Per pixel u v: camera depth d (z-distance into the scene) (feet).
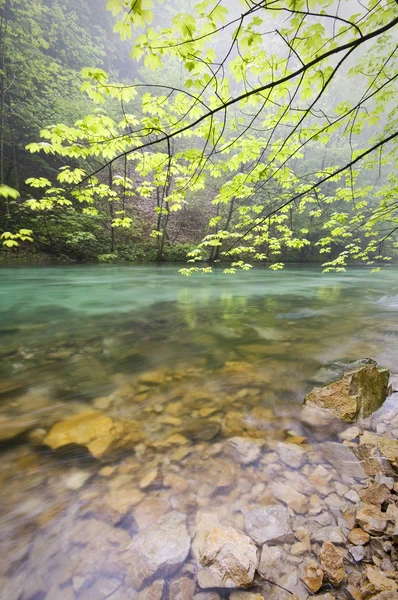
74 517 5.40
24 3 55.62
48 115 47.37
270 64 9.70
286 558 4.65
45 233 48.83
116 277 41.09
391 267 72.23
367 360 12.38
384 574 4.35
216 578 4.36
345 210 62.69
